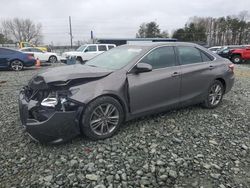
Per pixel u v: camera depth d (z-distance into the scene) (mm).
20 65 15531
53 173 3246
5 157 3607
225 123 4953
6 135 4297
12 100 6664
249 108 5988
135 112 4453
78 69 4324
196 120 5031
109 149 3801
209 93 5629
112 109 4125
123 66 4391
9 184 3051
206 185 3061
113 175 3201
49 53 23812
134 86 4324
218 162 3543
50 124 3576
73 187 2994
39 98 3818
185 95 5145
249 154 3799
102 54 5406
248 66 20547
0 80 10633
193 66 5227
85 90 3830
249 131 4625
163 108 4848
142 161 3510
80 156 3607
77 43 64688
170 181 3121
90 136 3961
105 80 4066
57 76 3820
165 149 3842
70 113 3668
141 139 4137
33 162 3484
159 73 4660
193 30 80062
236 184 3090
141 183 3070
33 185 3027
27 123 3658
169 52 4961
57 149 3793
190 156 3668
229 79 5938
